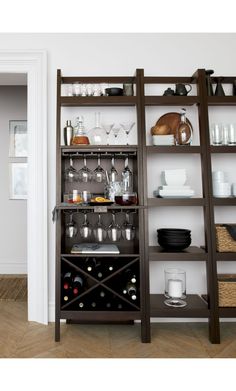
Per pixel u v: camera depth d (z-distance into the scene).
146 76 2.38
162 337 2.05
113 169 2.25
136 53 2.40
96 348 1.88
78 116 2.35
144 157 2.08
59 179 2.06
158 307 2.02
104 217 2.35
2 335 2.05
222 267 2.36
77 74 2.38
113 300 2.12
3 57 2.33
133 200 2.08
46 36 2.39
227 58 2.40
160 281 2.34
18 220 3.84
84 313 1.99
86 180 2.18
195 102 2.15
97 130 2.20
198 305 2.06
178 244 2.08
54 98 2.37
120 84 2.37
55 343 1.94
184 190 2.12
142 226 2.04
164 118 2.33
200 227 2.35
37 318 2.26
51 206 2.32
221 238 2.07
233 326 2.24
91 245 2.21
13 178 3.87
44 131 2.29
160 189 2.17
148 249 2.03
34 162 2.30
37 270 2.26
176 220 2.35
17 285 3.21
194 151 2.11
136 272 2.21
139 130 2.10
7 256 3.81
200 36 2.41
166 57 2.40
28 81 2.34
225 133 2.22
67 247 2.34
